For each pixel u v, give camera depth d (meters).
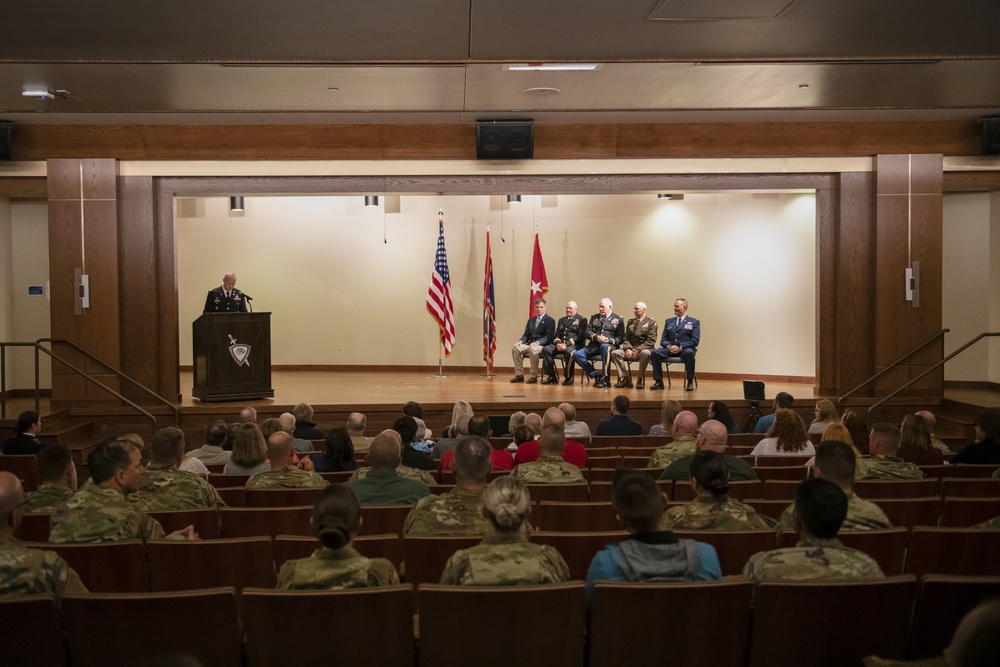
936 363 11.34
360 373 16.27
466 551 2.89
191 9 6.10
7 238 12.82
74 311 11.07
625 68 7.98
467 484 3.79
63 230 11.05
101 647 2.69
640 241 15.34
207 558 3.46
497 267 16.09
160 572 3.47
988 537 3.46
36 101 9.12
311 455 7.02
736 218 14.59
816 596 2.66
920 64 7.80
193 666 1.33
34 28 6.54
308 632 2.66
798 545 2.94
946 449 7.06
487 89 8.85
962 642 1.41
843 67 7.93
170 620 2.69
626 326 13.47
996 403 10.81
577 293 15.70
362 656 2.68
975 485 4.97
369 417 11.30
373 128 11.33
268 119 10.98
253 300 16.77
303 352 16.80
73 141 11.03
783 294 14.18
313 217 16.75
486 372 16.12
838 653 2.71
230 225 16.75
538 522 4.32
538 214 15.89
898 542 3.42
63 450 4.53
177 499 4.53
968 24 6.54
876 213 11.52
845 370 11.73
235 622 2.72
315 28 6.55
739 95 9.14
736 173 11.66
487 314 15.09
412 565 3.47
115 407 11.10
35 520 4.28
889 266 11.54
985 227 12.91
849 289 11.71
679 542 2.94
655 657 2.70
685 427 5.90
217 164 11.34
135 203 11.24
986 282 12.90
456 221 16.36
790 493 5.03
